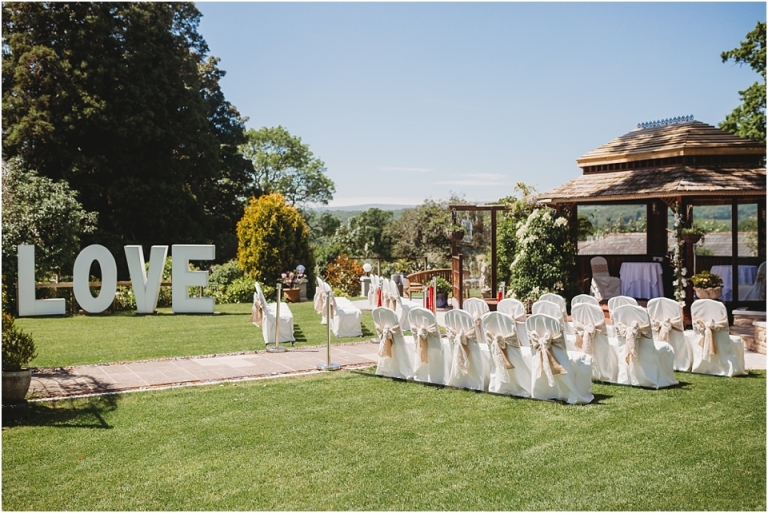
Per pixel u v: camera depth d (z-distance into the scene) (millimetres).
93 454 5730
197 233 28391
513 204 16047
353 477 5184
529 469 5312
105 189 25188
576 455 5633
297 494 4848
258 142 47281
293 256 22625
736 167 14125
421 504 4656
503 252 18812
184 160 29766
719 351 8969
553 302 9766
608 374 8602
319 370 9375
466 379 8250
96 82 24688
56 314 16547
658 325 9414
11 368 6859
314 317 16359
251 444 6000
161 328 14086
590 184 15570
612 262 17781
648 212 17516
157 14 27797
